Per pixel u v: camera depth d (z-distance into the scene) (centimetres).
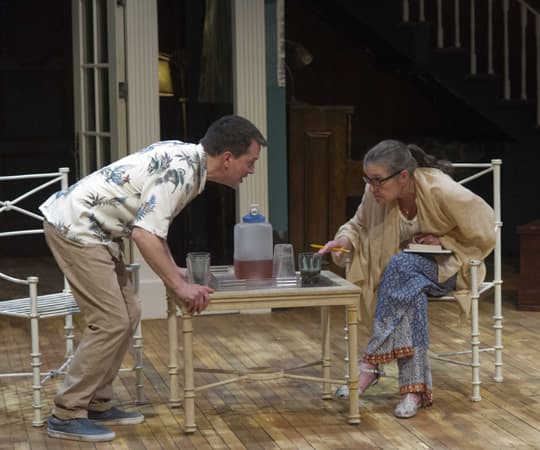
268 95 672
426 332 457
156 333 618
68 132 946
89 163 681
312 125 729
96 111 666
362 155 985
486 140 900
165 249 428
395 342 455
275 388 499
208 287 421
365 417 453
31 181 937
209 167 423
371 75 991
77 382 426
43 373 493
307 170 729
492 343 583
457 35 877
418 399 459
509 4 938
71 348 498
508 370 527
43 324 652
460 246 472
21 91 934
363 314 488
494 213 511
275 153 678
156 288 661
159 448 417
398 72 962
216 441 424
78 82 677
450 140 913
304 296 428
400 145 459
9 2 926
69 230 418
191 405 432
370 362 458
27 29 933
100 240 422
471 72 874
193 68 741
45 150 938
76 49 674
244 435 431
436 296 470
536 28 872
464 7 959
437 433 430
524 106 876
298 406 470
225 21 675
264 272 441
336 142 732
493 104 877
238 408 468
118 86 645
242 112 666
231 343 594
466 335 604
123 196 418
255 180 673
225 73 680
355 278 484
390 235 473
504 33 872
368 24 885
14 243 931
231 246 691
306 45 984
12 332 630
